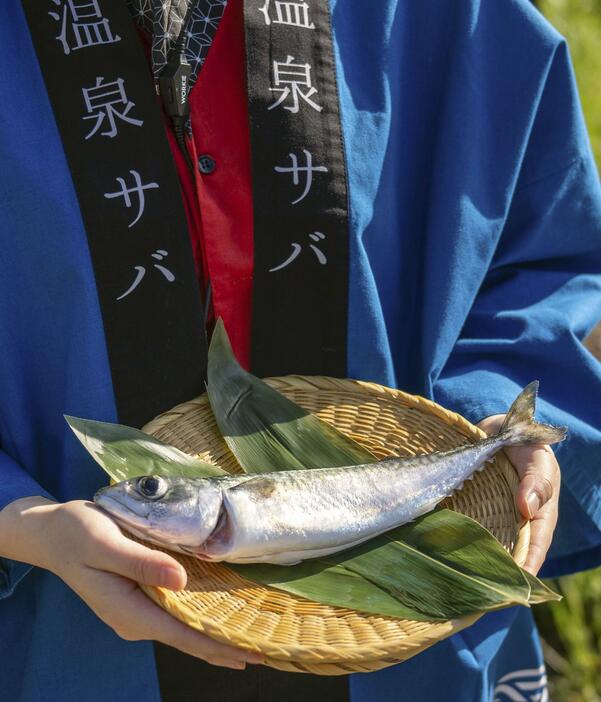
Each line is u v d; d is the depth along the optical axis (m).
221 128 0.83
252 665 0.86
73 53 0.79
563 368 0.92
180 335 0.82
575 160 0.92
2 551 0.78
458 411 0.90
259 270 0.83
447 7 0.89
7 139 0.78
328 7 0.85
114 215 0.80
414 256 0.92
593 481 0.92
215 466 0.83
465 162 0.89
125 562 0.71
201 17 0.82
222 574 0.78
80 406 0.82
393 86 0.88
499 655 1.02
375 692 0.88
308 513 0.80
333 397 0.87
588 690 1.42
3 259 0.80
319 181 0.83
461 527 0.80
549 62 0.90
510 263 0.94
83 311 0.80
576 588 1.46
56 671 0.84
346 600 0.76
